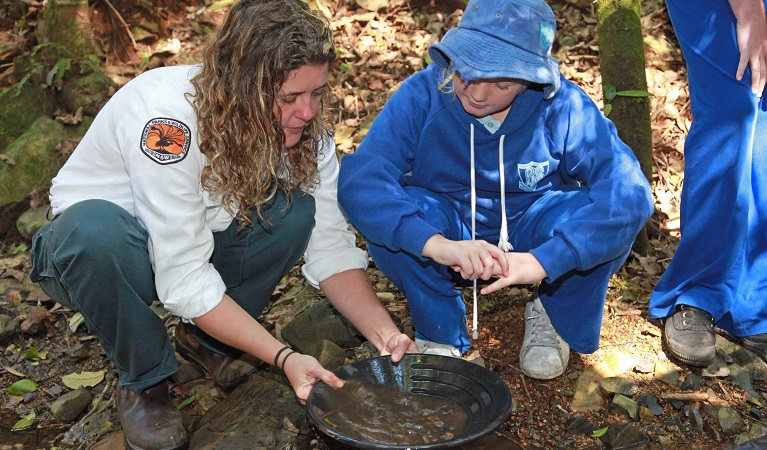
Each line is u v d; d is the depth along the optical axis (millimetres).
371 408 2098
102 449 2471
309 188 2514
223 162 2184
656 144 3916
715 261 2730
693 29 2600
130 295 2238
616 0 3287
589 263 2314
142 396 2410
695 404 2504
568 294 2568
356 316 2434
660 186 3746
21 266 3592
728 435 2396
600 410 2518
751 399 2551
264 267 2576
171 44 4660
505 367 2736
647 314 2980
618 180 2410
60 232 2219
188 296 2215
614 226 2328
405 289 2559
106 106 2336
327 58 2082
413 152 2633
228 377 2711
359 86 4445
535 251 2299
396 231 2361
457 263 2248
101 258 2172
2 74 4426
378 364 2227
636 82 3307
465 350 2660
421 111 2602
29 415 2715
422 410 2090
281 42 2023
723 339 2795
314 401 2010
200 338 2703
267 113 2125
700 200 2701
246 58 2053
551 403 2562
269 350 2215
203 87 2143
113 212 2230
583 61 4441
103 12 4672
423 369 2207
